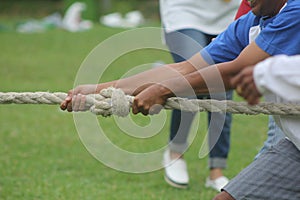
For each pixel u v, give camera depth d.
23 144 11.66
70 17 32.38
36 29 31.53
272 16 5.53
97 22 35.56
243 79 4.62
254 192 5.60
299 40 5.14
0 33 30.06
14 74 18.95
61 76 18.66
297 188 5.60
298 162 5.60
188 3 9.06
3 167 10.25
